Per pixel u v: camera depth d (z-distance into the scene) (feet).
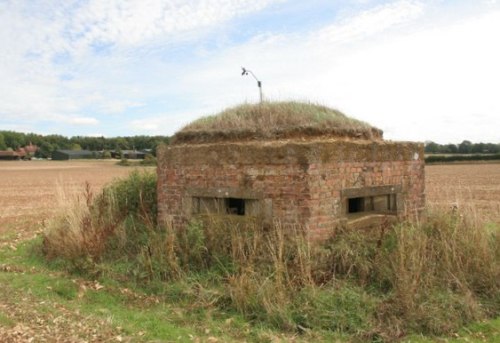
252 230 23.89
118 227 29.58
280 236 21.47
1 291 23.84
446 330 18.06
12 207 69.10
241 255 22.44
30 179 150.71
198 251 24.06
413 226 24.31
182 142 29.27
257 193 24.34
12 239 39.17
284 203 23.45
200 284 22.11
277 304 19.31
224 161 25.67
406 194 28.19
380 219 26.20
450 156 245.86
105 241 28.17
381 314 18.72
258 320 19.31
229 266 22.94
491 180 116.06
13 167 250.16
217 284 22.43
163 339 17.75
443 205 32.42
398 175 27.76
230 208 26.96
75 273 26.78
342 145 24.48
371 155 26.11
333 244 23.12
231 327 18.90
